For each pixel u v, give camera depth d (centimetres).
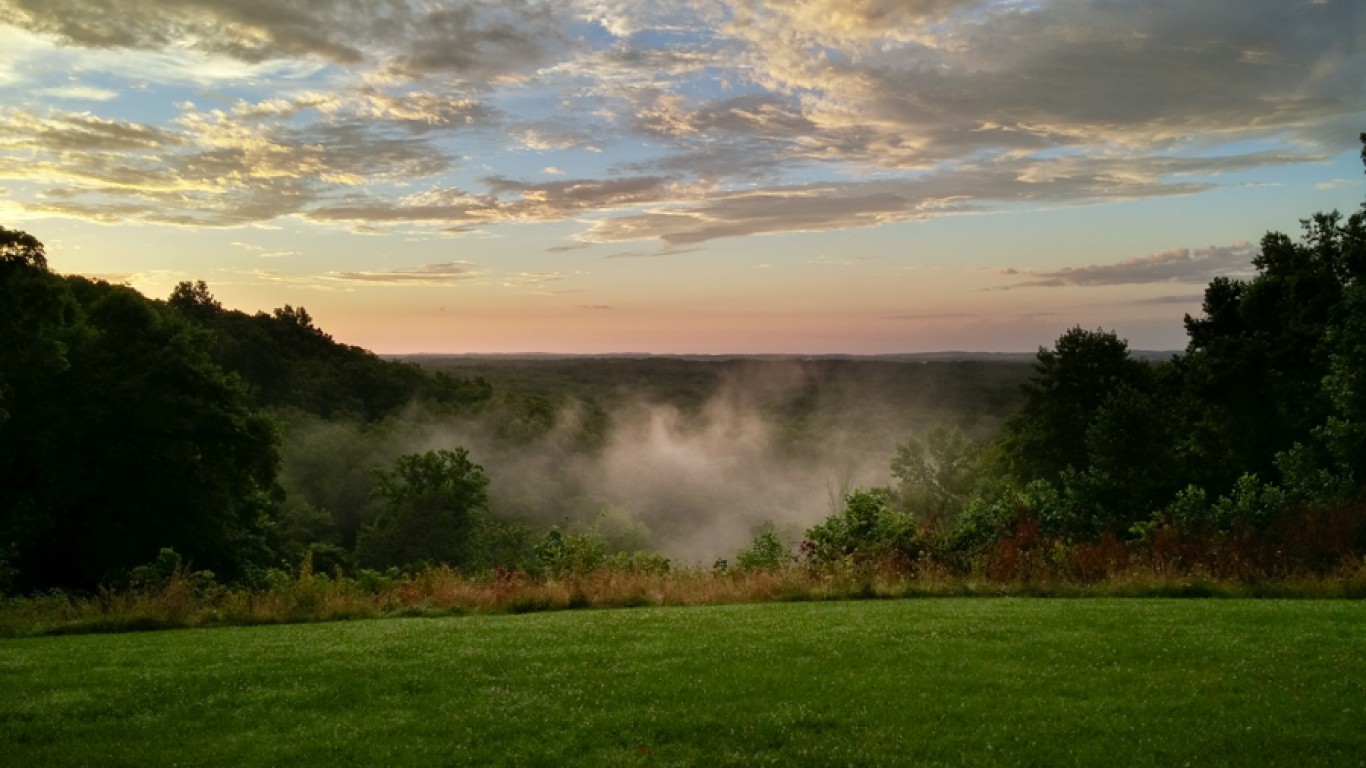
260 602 1278
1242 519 1512
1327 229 3459
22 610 1262
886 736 602
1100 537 1596
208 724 666
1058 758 558
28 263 2709
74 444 3250
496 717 661
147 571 2083
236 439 3622
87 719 684
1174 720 621
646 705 681
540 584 1427
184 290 11194
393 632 1016
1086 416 4194
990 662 789
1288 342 3312
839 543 1577
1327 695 671
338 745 609
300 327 12519
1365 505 1455
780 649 855
